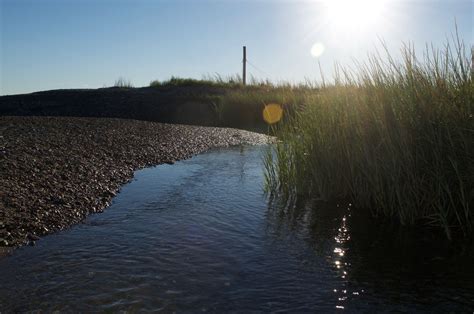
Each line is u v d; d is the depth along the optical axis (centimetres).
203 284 401
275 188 782
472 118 525
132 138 1317
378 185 606
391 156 584
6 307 351
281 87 2675
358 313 356
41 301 362
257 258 467
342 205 671
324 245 509
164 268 433
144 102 2631
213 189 783
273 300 375
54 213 585
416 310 361
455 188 541
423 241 516
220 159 1138
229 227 570
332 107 709
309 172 735
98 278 407
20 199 609
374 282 412
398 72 611
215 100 2503
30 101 2828
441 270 438
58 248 481
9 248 471
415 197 574
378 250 492
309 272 434
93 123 1588
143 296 375
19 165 789
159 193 745
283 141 808
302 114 820
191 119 2336
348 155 657
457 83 558
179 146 1304
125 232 539
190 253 475
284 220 602
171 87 2958
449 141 539
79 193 689
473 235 521
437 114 554
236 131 1817
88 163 905
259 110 2192
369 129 622
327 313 355
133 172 919
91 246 489
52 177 752
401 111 582
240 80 3150
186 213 627
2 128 1274
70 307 354
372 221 593
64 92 2986
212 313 351
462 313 355
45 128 1338
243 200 708
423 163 566
